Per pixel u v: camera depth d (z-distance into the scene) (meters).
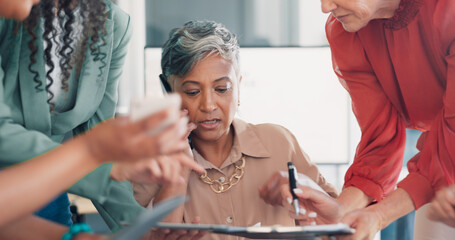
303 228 0.90
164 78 1.35
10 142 1.05
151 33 3.44
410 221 2.64
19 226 0.89
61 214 1.28
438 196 1.19
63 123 1.28
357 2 1.24
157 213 0.63
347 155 3.00
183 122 0.64
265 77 2.95
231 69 1.29
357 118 1.58
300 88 2.96
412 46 1.37
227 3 3.47
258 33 3.50
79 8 1.26
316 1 3.50
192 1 3.46
